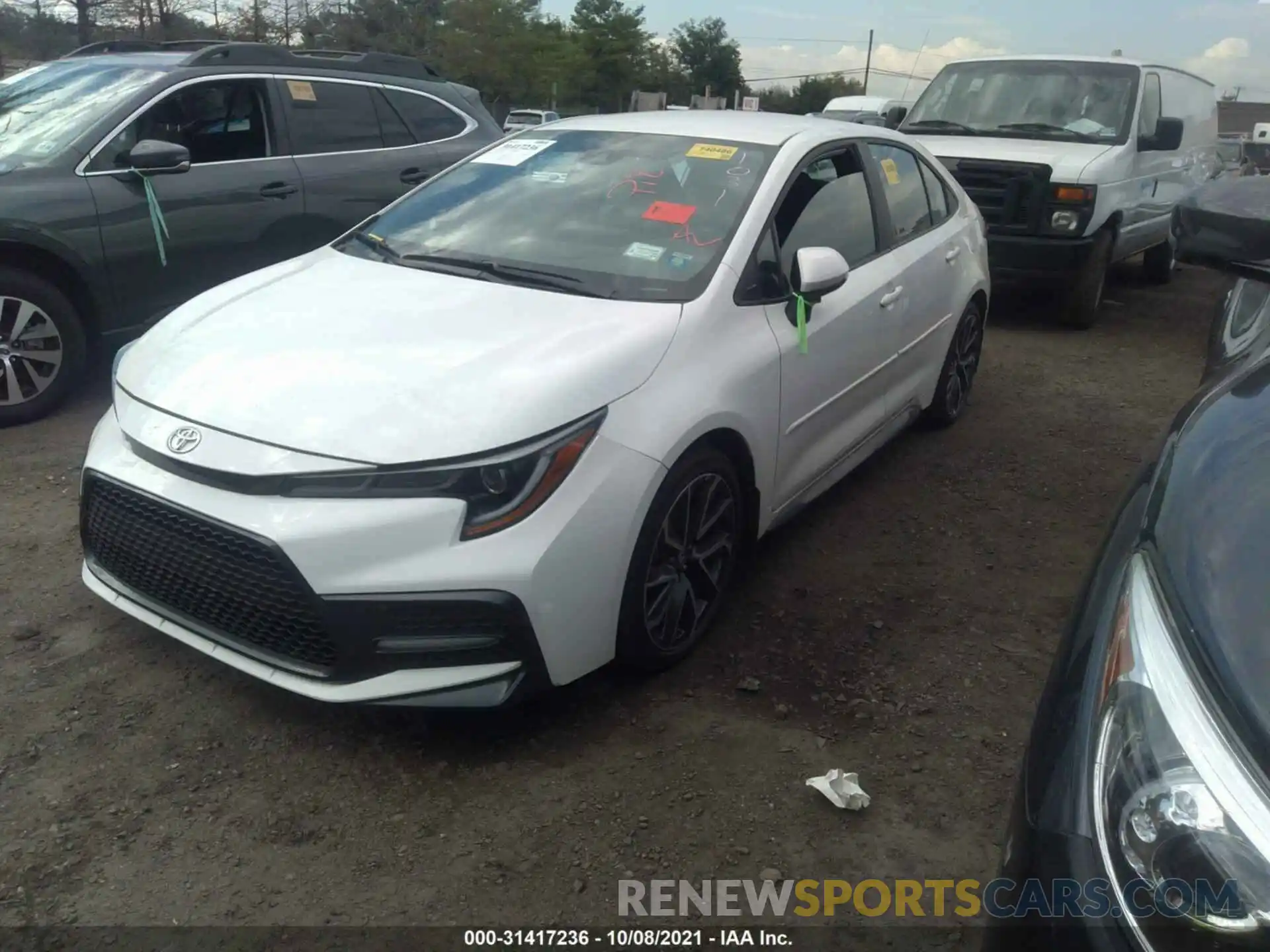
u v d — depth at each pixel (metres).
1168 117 9.21
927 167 5.45
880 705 3.35
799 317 3.75
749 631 3.75
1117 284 10.97
